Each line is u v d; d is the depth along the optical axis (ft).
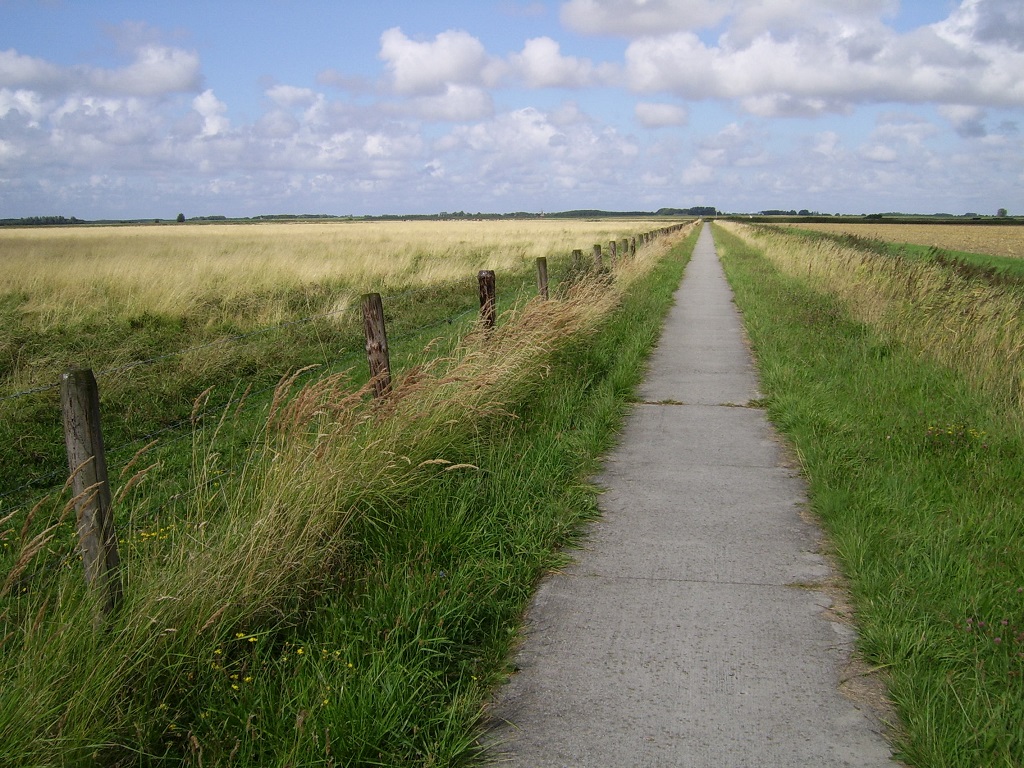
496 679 10.21
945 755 8.45
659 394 26.91
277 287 51.44
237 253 85.35
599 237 138.51
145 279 50.34
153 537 12.28
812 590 12.69
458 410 17.37
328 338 36.52
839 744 8.91
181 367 28.43
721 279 74.13
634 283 52.49
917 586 12.12
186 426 23.12
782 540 14.69
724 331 41.14
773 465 19.20
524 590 12.59
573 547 14.46
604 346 31.78
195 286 49.14
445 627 10.85
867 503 15.57
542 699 9.80
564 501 16.05
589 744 8.93
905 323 32.17
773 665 10.52
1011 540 13.71
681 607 12.15
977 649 10.36
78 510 9.06
